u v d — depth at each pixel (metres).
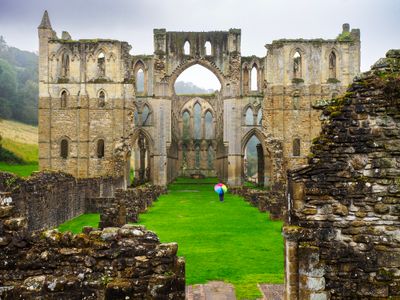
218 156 84.00
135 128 68.38
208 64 70.31
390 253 10.04
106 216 26.00
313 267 10.01
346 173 10.24
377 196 10.16
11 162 90.94
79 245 9.21
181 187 68.25
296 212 10.27
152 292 8.77
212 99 92.62
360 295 10.01
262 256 19.56
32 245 9.23
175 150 85.44
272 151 63.38
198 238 23.95
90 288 8.92
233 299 13.93
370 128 10.27
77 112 66.62
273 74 67.62
